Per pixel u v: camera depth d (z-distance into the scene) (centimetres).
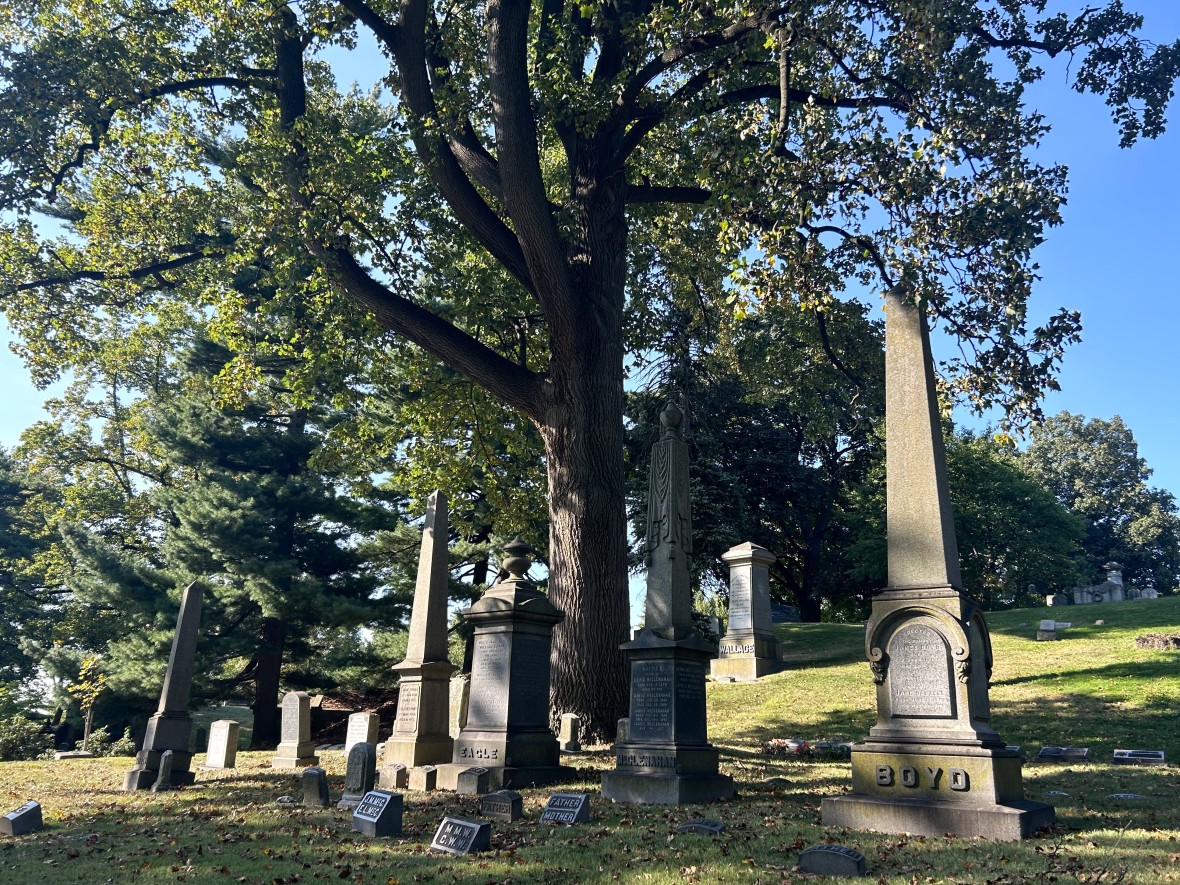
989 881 599
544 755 1252
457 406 2464
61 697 3294
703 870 656
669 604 1148
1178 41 1600
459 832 768
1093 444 7581
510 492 2812
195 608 1489
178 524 3800
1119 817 868
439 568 1464
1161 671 1831
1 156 1867
